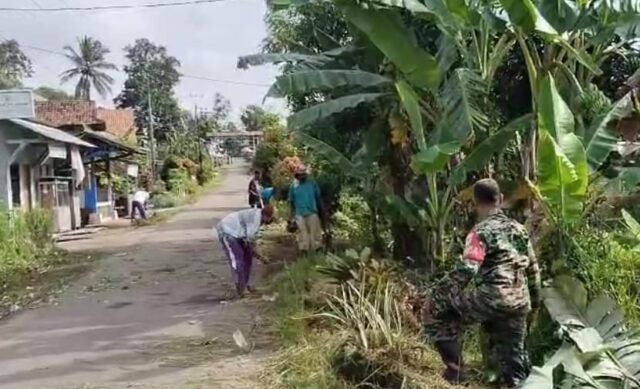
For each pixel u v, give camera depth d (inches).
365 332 239.0
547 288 220.4
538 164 229.1
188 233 817.5
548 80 232.8
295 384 228.7
